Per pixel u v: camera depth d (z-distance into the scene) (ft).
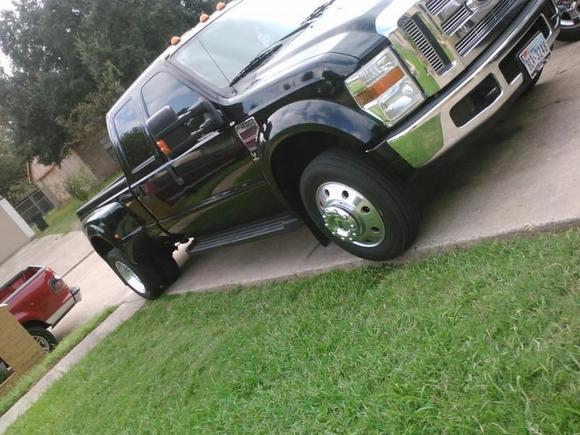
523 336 7.55
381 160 10.80
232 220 16.06
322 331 11.01
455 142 10.78
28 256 71.92
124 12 92.79
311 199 12.34
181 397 12.26
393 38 10.45
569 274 8.04
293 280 14.30
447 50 10.66
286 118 11.57
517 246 9.59
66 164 112.37
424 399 7.61
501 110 11.15
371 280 11.77
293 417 9.15
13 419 18.89
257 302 14.37
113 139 17.88
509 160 12.51
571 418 6.11
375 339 9.57
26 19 96.94
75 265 41.70
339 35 11.28
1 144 122.42
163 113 13.24
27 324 25.80
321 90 11.00
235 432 9.78
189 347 14.61
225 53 14.75
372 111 10.55
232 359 12.26
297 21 14.71
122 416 13.17
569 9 16.10
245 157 13.43
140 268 20.75
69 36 95.61
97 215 19.99
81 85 96.84
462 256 10.36
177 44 15.89
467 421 6.86
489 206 11.32
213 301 16.57
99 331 22.12
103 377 16.55
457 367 7.74
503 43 10.91
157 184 16.62
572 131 12.01
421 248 11.45
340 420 8.34
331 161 11.32
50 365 21.83
